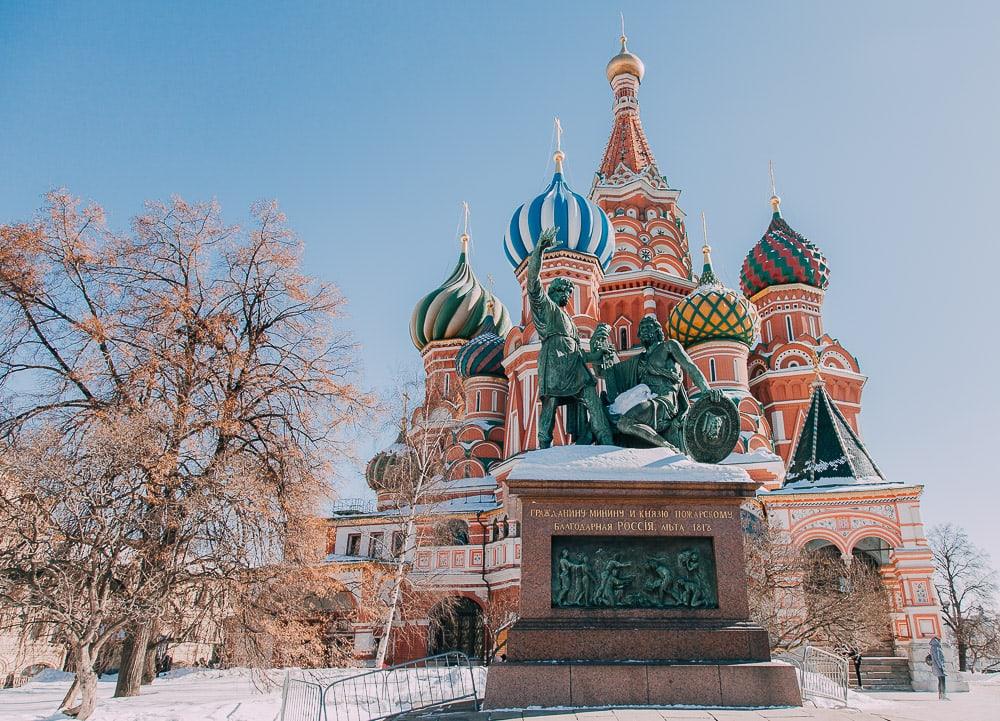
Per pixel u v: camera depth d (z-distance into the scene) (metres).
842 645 28.41
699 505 11.32
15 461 15.41
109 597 16.28
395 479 38.34
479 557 40.28
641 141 63.62
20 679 32.66
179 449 18.31
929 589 33.19
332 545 42.72
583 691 9.89
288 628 18.84
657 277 51.94
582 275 46.03
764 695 9.85
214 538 17.88
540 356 13.31
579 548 11.06
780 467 37.94
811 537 34.97
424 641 37.66
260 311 22.86
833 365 52.31
